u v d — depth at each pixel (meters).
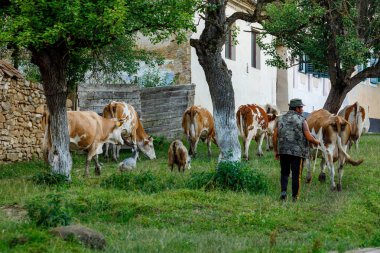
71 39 17.09
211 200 14.74
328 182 18.56
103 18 15.84
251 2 34.03
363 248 11.49
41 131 24.14
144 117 29.03
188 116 25.12
